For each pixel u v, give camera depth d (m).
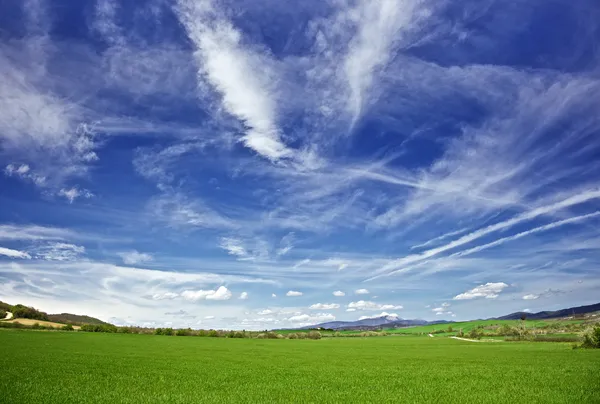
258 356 58.16
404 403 21.14
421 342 113.31
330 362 49.31
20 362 39.06
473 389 25.89
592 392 23.53
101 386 25.88
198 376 32.75
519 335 122.94
